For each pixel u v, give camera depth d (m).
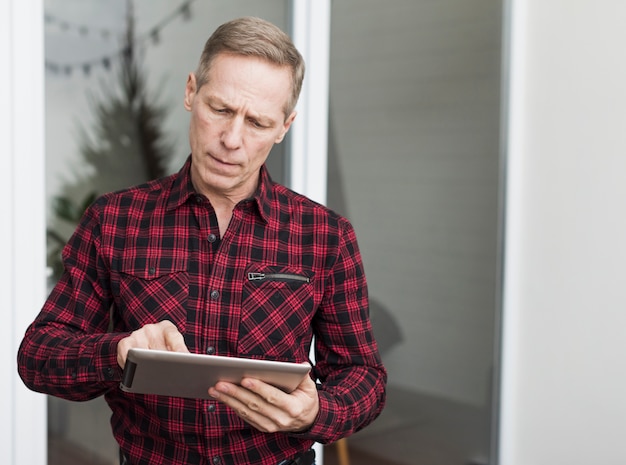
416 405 2.81
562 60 2.93
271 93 1.29
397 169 2.71
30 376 1.33
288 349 1.40
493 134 2.96
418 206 2.77
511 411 3.07
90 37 2.09
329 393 1.37
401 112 2.70
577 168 2.92
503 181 3.02
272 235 1.42
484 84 2.92
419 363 2.81
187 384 1.14
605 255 2.87
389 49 2.65
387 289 2.71
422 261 2.80
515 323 3.07
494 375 3.04
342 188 2.58
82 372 1.27
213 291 1.37
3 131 1.96
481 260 2.97
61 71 2.05
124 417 1.39
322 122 2.51
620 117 2.81
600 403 2.91
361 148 2.62
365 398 1.42
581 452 2.96
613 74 2.82
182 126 2.29
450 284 2.88
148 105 2.21
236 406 1.19
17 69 1.96
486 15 2.90
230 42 1.28
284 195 1.47
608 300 2.88
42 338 1.34
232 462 1.37
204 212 1.39
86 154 2.11
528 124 3.02
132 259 1.37
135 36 2.17
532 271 3.04
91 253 1.39
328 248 1.45
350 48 2.56
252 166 1.34
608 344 2.88
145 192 1.43
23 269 2.01
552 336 3.00
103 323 1.42
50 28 2.02
